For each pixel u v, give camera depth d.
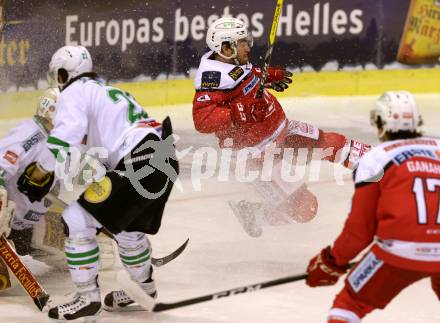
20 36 25.61
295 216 13.94
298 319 10.28
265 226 14.55
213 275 12.02
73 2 26.02
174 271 12.21
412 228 8.04
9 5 25.44
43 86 25.84
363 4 27.84
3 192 10.48
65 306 9.80
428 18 28.05
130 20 26.78
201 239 13.84
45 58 25.88
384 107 8.56
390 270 8.19
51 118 11.27
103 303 10.96
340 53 27.95
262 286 9.02
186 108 26.75
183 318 10.38
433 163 8.23
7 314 10.54
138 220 9.94
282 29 27.55
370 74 28.11
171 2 26.89
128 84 26.88
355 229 8.21
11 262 10.52
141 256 10.46
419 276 8.24
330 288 11.56
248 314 10.47
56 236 12.05
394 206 8.07
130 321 10.38
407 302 10.93
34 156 11.31
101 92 10.00
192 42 27.06
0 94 25.39
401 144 8.38
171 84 27.14
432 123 23.72
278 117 13.87
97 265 9.86
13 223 11.71
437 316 10.38
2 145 11.20
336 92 28.06
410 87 28.23
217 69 13.51
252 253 13.03
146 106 27.02
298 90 27.83
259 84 13.80
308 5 27.64
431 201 8.08
